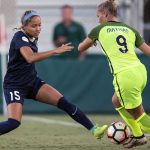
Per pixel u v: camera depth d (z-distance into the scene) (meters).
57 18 51.53
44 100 22.27
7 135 26.92
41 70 39.78
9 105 21.28
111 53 20.94
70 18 44.12
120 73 20.69
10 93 21.39
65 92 40.00
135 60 20.98
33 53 20.77
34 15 21.12
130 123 21.31
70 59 41.06
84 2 51.69
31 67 21.69
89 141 24.34
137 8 50.41
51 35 51.31
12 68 21.45
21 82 21.52
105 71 40.31
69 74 40.09
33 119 36.53
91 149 21.61
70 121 35.06
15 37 21.23
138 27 50.31
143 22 51.00
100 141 24.30
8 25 49.34
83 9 51.69
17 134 27.42
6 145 22.94
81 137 26.00
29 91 22.00
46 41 51.25
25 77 21.58
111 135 21.47
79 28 44.00
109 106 40.47
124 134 21.42
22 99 21.48
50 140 24.77
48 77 39.84
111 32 21.16
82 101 40.28
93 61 40.25
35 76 22.06
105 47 21.06
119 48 20.94
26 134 27.45
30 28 21.08
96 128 22.00
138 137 21.28
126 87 20.61
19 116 21.23
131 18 50.22
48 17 51.50
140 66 20.94
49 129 30.03
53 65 39.91
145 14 52.06
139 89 20.80
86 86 40.22
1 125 20.92
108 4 21.55
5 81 21.64
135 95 20.73
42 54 20.64
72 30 43.81
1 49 40.47
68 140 24.77
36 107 40.62
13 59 21.38
